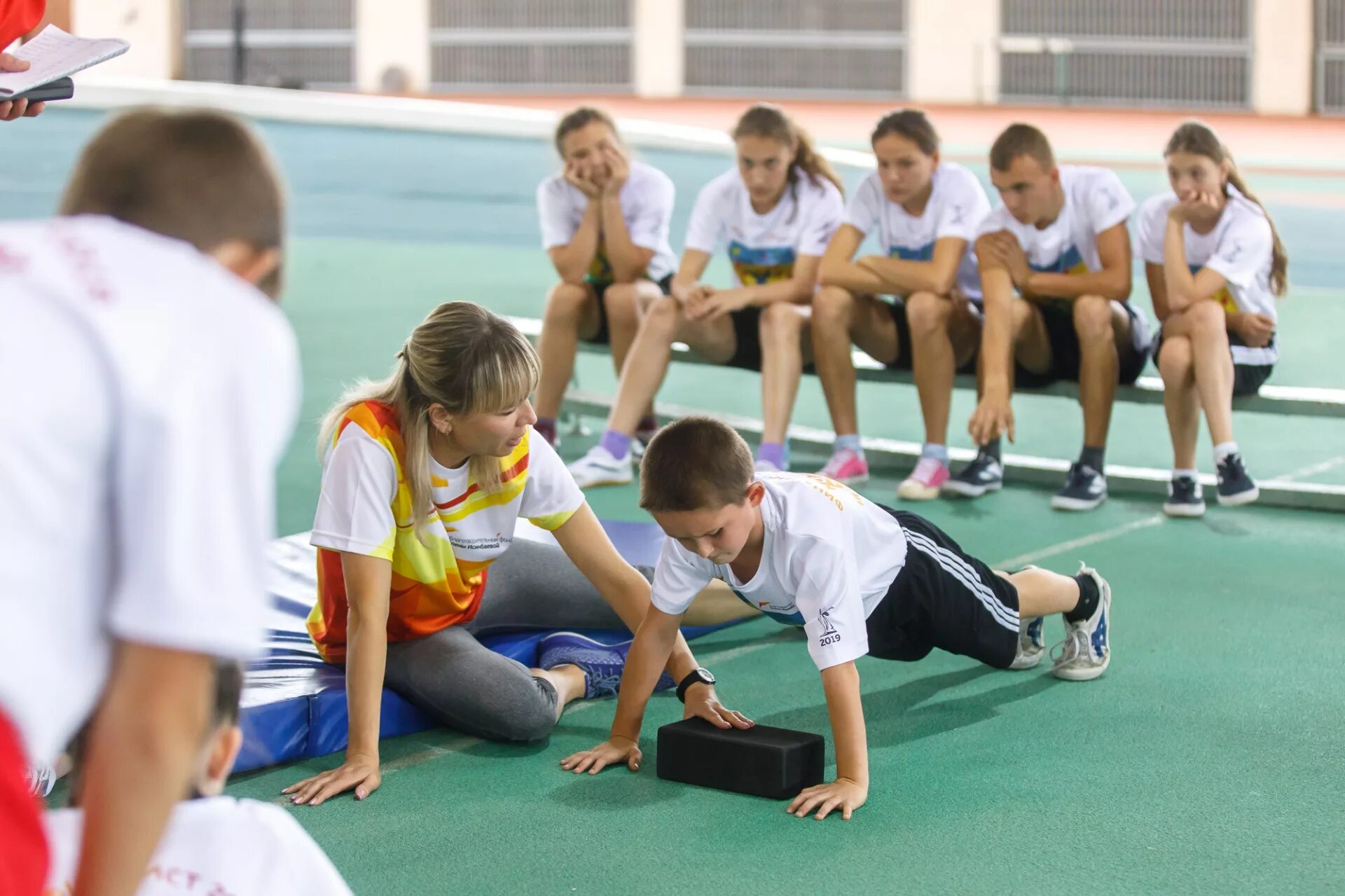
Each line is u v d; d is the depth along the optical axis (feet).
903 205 14.88
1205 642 10.29
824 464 15.96
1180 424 13.84
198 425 3.36
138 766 3.42
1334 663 9.83
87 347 3.30
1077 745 8.46
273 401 3.53
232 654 3.43
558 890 6.65
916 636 8.75
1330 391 14.38
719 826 7.38
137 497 3.33
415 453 8.04
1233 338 14.26
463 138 44.27
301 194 38.75
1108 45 57.21
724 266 29.35
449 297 25.89
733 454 7.30
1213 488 14.70
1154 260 14.75
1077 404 19.48
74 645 3.40
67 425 3.25
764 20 59.88
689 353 16.16
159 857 4.17
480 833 7.29
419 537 8.29
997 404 13.96
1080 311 14.06
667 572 8.05
